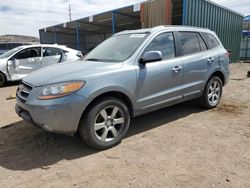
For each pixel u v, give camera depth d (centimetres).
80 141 410
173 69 455
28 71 1011
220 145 385
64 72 369
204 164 329
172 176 304
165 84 446
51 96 335
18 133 453
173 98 466
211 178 297
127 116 398
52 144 403
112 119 382
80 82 346
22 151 382
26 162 348
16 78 991
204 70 524
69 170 324
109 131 383
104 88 360
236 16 1728
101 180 300
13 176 314
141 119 514
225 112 552
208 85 546
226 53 592
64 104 333
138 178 302
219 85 580
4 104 675
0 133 456
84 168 328
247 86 864
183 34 501
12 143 411
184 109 575
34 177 310
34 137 432
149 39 436
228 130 446
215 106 587
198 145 387
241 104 618
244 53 2300
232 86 871
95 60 443
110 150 378
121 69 387
